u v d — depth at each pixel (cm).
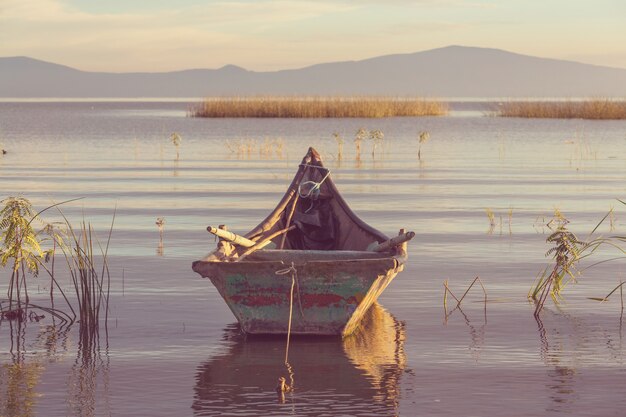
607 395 1020
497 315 1400
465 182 3347
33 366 1142
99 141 5991
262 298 1277
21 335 1294
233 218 2406
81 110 15712
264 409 984
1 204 2566
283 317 1277
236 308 1287
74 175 3569
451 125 8006
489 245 2012
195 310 1438
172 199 2802
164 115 11981
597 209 2583
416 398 1016
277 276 1262
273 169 3875
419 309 1443
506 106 9888
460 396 1021
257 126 7725
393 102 9444
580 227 2255
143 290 1577
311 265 1250
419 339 1267
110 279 1662
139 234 2148
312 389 1050
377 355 1187
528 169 3891
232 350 1213
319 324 1278
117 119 10244
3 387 1058
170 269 1745
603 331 1304
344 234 1639
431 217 2438
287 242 1616
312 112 9219
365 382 1074
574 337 1272
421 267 1772
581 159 4444
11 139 6247
